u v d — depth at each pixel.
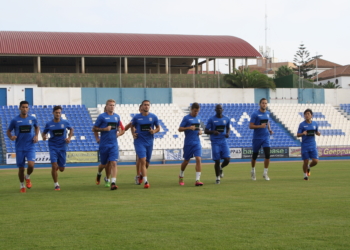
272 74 85.56
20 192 11.95
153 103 41.81
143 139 12.66
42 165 30.42
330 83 72.44
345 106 45.06
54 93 39.53
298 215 7.61
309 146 14.73
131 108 39.12
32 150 12.27
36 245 5.80
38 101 39.09
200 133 13.08
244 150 34.31
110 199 9.98
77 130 36.12
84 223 7.15
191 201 9.44
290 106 42.84
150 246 5.68
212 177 16.58
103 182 15.22
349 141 40.62
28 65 46.97
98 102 40.69
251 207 8.49
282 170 20.69
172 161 33.12
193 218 7.45
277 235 6.18
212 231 6.46
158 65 46.19
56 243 5.89
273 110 42.09
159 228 6.71
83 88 40.31
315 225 6.79
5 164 30.22
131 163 32.97
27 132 12.16
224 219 7.33
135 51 43.22
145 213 7.98
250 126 14.52
